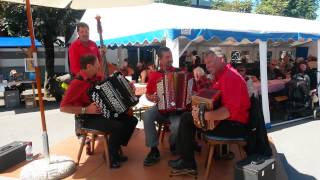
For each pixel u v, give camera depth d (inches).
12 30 479.2
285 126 314.5
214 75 147.8
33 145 259.9
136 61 579.5
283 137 275.0
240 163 131.0
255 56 559.8
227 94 134.0
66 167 157.8
